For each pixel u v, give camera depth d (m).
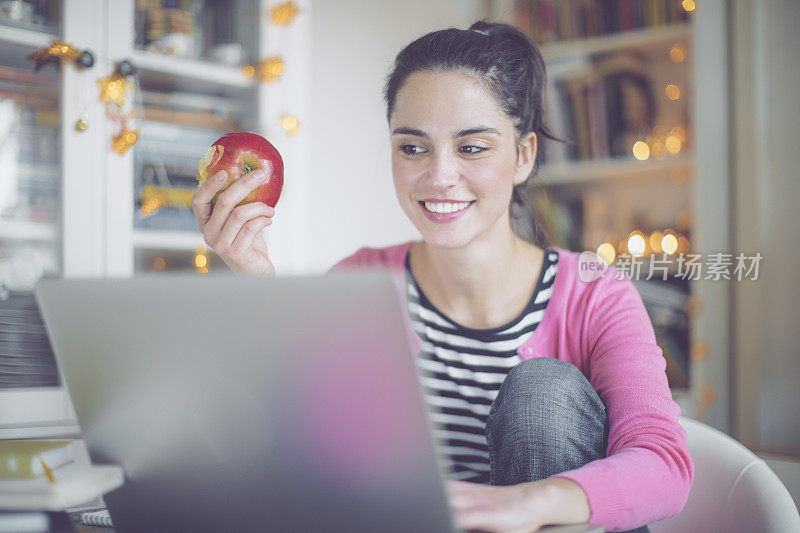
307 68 2.19
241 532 0.67
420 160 1.07
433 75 1.04
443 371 1.18
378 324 0.55
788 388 2.39
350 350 0.56
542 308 1.17
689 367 2.45
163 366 0.64
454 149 1.05
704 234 2.43
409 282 1.22
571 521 0.68
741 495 1.08
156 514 0.72
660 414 0.90
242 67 2.08
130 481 0.71
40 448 0.69
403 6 2.77
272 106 2.10
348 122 2.60
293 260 2.13
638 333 1.07
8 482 0.65
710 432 1.18
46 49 1.74
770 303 2.41
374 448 0.58
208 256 2.00
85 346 0.68
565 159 2.66
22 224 1.73
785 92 2.41
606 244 2.62
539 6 2.73
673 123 2.60
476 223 1.07
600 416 0.92
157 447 0.68
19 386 1.69
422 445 0.57
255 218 1.06
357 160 2.62
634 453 0.81
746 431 2.43
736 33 2.48
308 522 0.64
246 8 2.10
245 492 0.65
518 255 1.20
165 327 0.63
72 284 0.65
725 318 2.48
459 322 1.20
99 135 1.82
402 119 1.06
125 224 1.86
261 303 0.58
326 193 2.53
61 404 1.73
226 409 0.63
